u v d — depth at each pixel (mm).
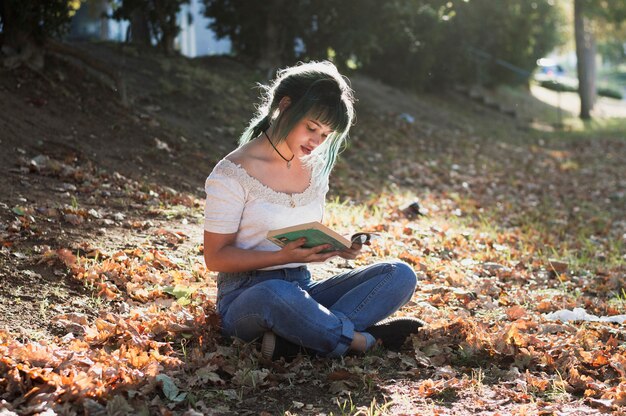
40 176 6566
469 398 3445
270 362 3658
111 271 4723
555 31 25844
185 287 4582
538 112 23812
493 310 4820
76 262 4738
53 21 8852
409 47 17281
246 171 3594
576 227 8914
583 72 24016
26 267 4570
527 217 9023
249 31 13281
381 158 11289
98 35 16344
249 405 3334
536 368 3820
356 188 9156
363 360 3781
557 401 3426
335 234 3396
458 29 19344
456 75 19938
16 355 3402
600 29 27141
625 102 40062
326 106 3424
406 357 3854
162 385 3359
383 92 16609
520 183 11555
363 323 3822
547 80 33094
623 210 10453
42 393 3133
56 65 9133
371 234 3553
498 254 6555
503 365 3844
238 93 11508
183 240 5688
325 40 13055
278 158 3637
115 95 9156
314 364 3719
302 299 3584
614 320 4641
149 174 7570
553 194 11172
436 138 14008
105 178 6969
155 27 12328
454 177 11219
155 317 4121
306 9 12648
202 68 12070
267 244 3691
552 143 16906
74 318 4051
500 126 18031
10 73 8367
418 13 15727
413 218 7840
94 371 3318
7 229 5133
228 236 3615
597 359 3822
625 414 3244
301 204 3678
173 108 9977
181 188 7508
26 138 7285
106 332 3852
